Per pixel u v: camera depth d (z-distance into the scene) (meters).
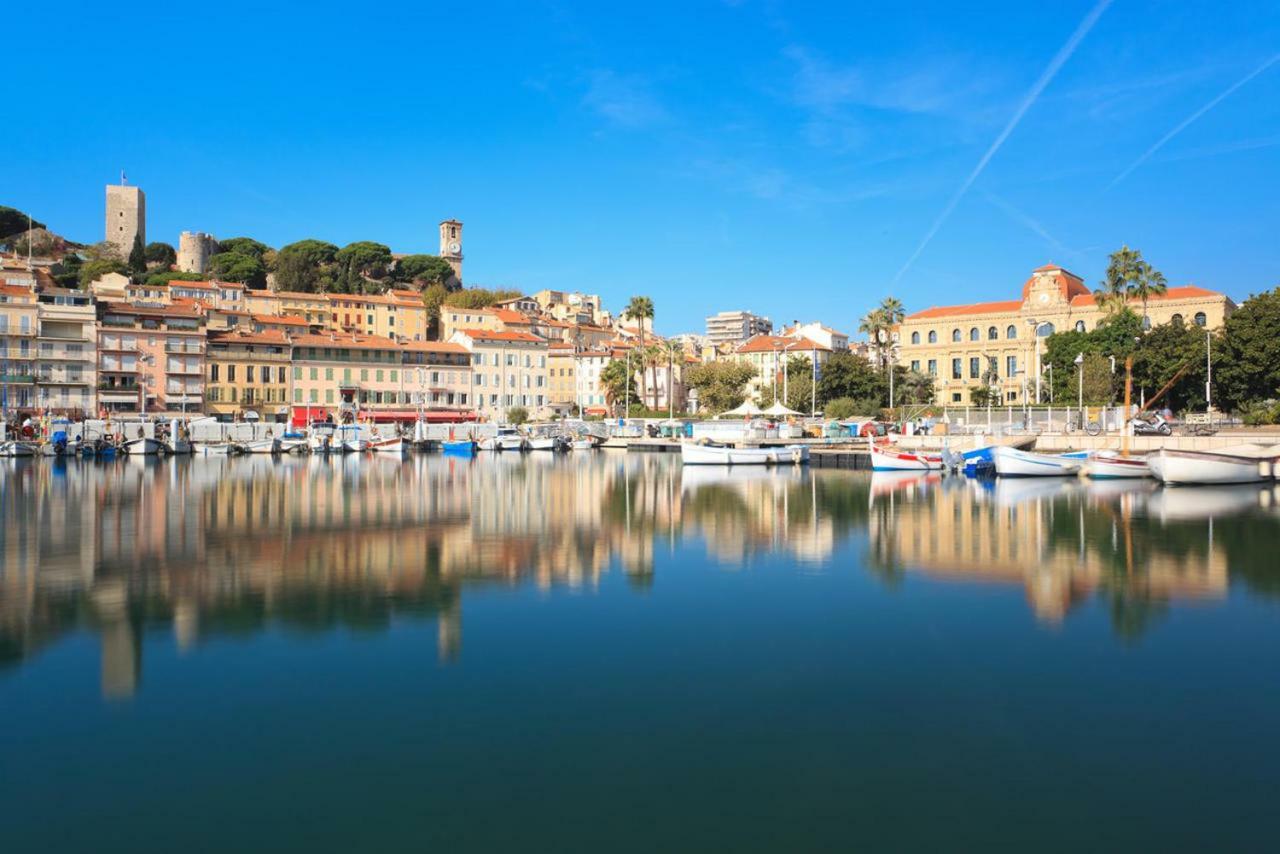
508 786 12.60
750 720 14.87
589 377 176.00
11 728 14.49
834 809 11.92
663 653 18.44
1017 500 48.34
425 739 14.12
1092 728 14.44
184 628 20.27
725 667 17.56
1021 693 15.99
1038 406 109.88
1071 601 22.77
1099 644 18.91
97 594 23.61
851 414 118.50
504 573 26.83
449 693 16.09
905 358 168.25
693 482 63.84
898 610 21.98
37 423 104.81
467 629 20.30
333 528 36.81
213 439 111.50
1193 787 12.44
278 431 117.50
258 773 12.98
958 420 107.19
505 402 156.38
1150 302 141.38
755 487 59.03
